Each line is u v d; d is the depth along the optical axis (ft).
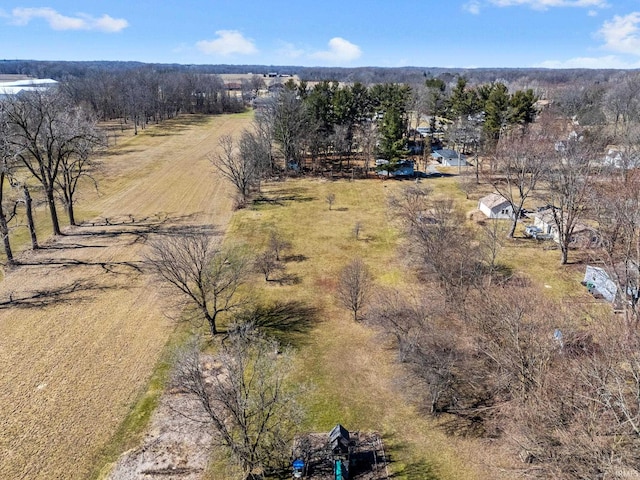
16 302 107.14
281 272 124.77
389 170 221.46
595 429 52.90
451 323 85.87
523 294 80.33
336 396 78.64
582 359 62.39
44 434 70.08
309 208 179.93
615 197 104.88
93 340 93.35
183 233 150.41
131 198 191.42
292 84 288.10
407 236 140.26
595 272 111.96
